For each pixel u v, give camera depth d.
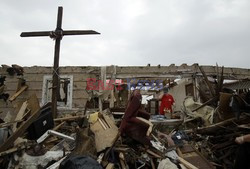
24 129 3.73
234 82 9.43
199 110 6.57
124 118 4.37
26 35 5.77
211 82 8.20
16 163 3.37
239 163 3.46
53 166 3.13
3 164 3.32
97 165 2.69
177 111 9.30
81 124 5.16
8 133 3.75
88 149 3.56
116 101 7.92
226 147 4.95
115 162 3.87
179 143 5.09
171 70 8.37
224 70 8.75
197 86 8.20
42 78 8.21
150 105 11.08
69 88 8.09
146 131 4.32
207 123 6.13
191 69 8.38
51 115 4.71
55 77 5.62
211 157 4.96
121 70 8.27
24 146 3.52
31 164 3.37
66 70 8.22
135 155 4.03
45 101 7.96
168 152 4.38
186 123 6.82
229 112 5.45
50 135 4.28
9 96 8.13
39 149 3.61
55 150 3.76
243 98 5.02
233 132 4.99
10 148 3.47
